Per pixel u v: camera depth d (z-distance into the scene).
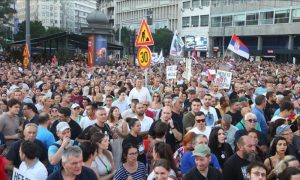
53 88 16.50
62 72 23.12
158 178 5.08
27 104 9.05
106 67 29.77
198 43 74.69
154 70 28.27
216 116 9.93
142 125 9.02
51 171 6.75
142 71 24.84
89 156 5.98
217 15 90.06
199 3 94.88
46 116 7.59
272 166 6.32
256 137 6.48
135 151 6.13
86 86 15.48
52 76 19.42
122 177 6.13
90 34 38.16
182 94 12.01
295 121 7.98
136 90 12.07
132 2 118.19
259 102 9.35
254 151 6.12
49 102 10.51
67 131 6.68
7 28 65.75
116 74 22.11
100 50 38.44
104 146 6.53
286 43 77.44
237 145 6.12
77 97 13.31
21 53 41.34
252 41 85.25
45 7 180.88
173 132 8.38
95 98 12.83
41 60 41.09
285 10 74.88
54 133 8.30
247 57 18.89
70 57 42.56
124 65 35.53
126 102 11.70
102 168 6.48
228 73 14.28
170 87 14.80
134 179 6.14
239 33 84.50
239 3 84.69
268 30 78.31
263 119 9.30
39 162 6.18
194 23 96.94
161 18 107.75
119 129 7.77
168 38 83.44
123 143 7.19
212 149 7.04
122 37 81.69
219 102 10.94
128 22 119.25
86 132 7.19
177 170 6.22
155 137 7.30
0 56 51.50
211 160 6.34
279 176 5.04
